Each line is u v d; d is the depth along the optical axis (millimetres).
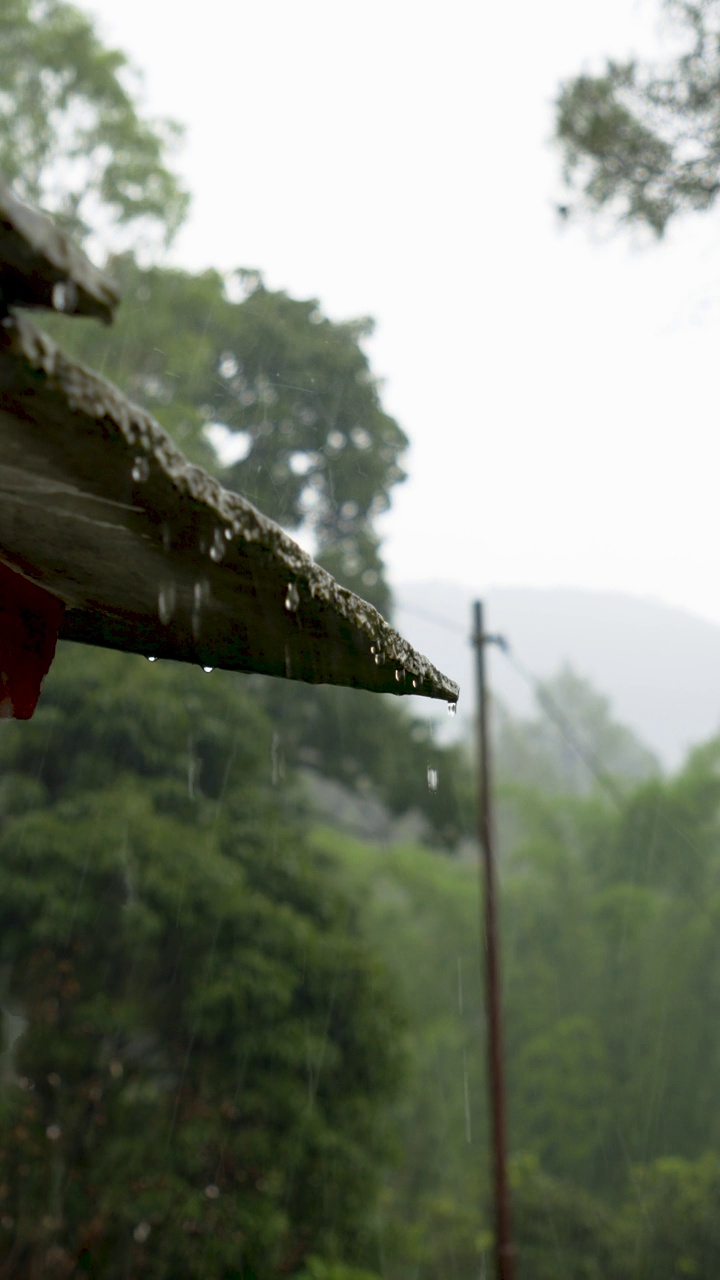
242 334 17281
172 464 1322
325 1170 13633
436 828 22188
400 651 1821
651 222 8242
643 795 27422
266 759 15805
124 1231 11961
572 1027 25094
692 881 26484
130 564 1591
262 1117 13258
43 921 12555
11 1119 12078
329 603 1632
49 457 1262
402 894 29062
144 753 14086
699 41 8094
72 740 14078
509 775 45281
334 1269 13102
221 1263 12086
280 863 14945
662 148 8273
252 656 1905
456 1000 25922
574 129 8312
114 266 16391
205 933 13469
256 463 17906
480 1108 24734
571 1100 24578
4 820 13789
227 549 1477
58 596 1854
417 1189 23312
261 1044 13297
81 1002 13039
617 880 27328
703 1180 20781
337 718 20359
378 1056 14523
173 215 16734
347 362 17719
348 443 18156
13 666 1788
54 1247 11758
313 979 14117
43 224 1047
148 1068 13477
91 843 13039
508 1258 12109
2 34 15688
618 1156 24109
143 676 14516
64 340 14859
